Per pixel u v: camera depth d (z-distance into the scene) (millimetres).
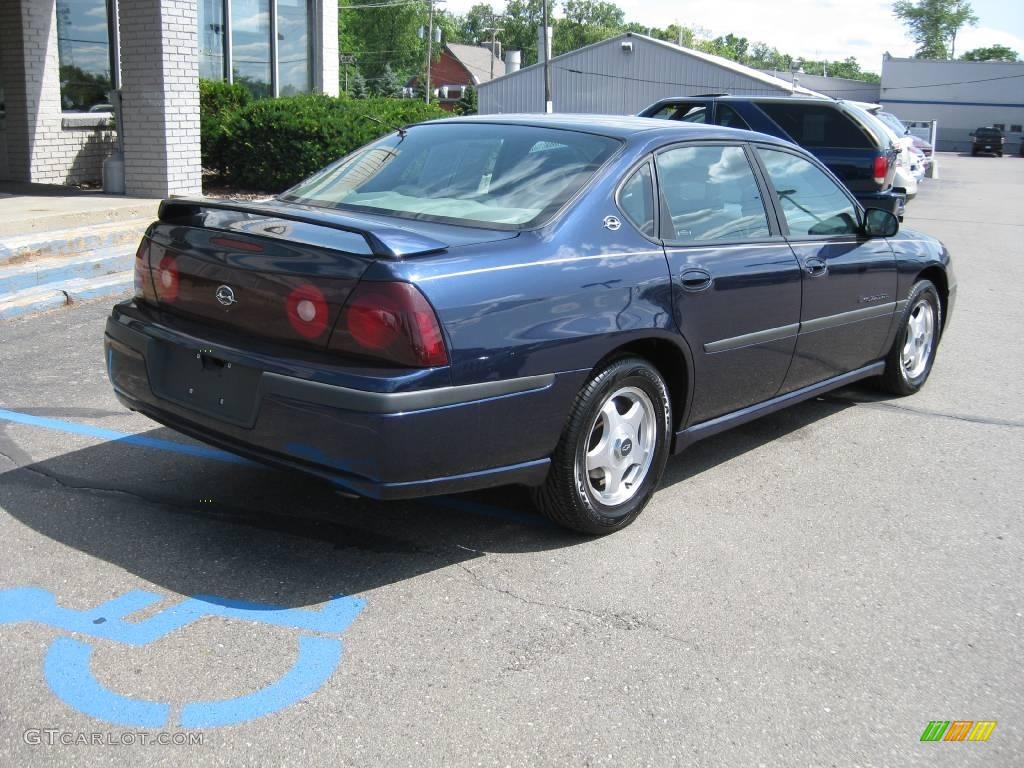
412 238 3449
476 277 3438
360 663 3102
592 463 3973
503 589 3633
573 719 2875
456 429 3375
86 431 5039
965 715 2996
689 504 4555
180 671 3002
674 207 4301
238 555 3783
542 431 3654
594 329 3736
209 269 3693
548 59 43406
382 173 4441
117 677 2955
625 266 3924
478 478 3539
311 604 3445
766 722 2910
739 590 3721
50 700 2834
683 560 3953
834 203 5379
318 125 13242
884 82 71312
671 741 2799
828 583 3816
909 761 2770
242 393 3531
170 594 3459
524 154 4262
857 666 3238
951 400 6426
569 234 3814
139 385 3947
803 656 3279
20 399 5473
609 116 4855
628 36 45406
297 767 2609
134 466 4609
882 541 4230
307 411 3330
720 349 4387
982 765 2770
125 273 8281
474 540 4035
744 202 4723
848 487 4852
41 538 3826
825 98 13289
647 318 3947
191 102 11266
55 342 6602
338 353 3354
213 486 4422
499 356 3445
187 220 3916
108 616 3293
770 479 4922
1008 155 65375
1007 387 6773
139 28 10812
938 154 61438
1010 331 8562
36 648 3084
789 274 4758
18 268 7543
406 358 3262
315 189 4508
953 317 9117
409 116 15992
